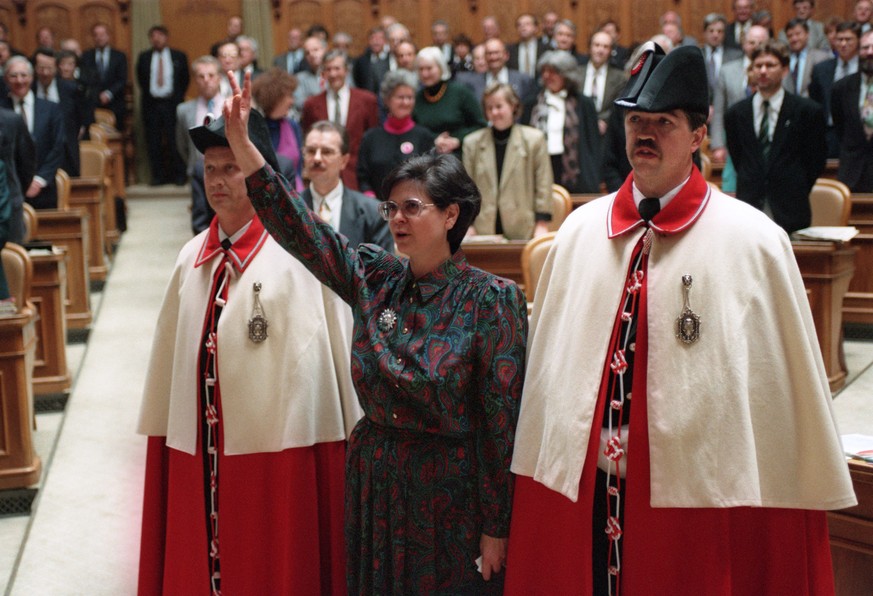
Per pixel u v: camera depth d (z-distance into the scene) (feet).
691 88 7.37
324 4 47.85
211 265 9.95
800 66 31.27
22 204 20.75
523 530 8.15
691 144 7.60
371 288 8.71
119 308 27.27
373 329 8.46
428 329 8.27
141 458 18.11
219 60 30.50
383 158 20.51
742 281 7.44
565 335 7.97
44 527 15.40
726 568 7.44
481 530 8.39
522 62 39.81
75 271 24.73
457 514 8.32
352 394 10.01
